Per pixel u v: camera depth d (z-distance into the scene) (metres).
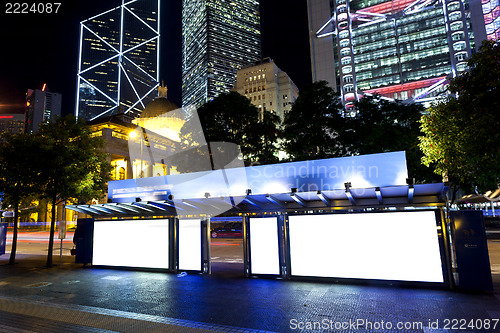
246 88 138.12
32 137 14.73
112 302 7.51
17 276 11.34
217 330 5.48
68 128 14.91
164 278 10.30
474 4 101.75
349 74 111.12
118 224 12.55
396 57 107.81
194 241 11.13
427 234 8.27
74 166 14.02
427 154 14.24
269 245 10.05
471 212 7.94
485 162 9.63
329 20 117.06
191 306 7.00
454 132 10.83
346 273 8.97
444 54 102.19
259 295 7.84
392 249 8.56
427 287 8.17
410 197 8.25
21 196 14.57
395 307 6.57
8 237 40.44
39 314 6.59
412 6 108.81
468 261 7.81
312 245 9.48
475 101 8.86
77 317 6.36
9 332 5.57
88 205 11.84
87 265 13.31
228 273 11.01
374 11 114.00
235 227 31.81
